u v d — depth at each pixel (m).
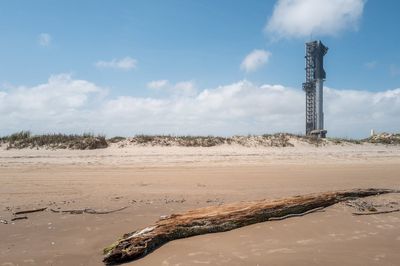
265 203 8.51
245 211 7.98
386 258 6.11
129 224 8.02
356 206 9.33
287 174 15.20
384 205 9.62
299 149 25.12
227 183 12.94
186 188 12.02
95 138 24.47
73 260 6.11
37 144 23.70
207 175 14.80
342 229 7.72
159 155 21.44
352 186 12.49
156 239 6.67
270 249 6.51
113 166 17.61
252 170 16.38
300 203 8.78
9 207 9.47
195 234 7.20
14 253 6.41
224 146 24.73
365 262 5.92
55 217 8.58
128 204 9.77
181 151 22.88
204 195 10.89
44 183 12.90
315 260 6.00
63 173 15.31
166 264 5.82
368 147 27.70
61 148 23.22
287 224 7.95
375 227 7.90
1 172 15.63
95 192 11.37
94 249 6.61
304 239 7.09
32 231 7.59
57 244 6.86
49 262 6.02
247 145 25.27
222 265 5.76
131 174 15.02
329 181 13.52
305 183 13.01
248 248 6.55
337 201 9.66
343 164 19.50
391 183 13.30
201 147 24.16
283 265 5.78
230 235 7.25
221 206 8.27
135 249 6.17
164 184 12.75
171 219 7.38
